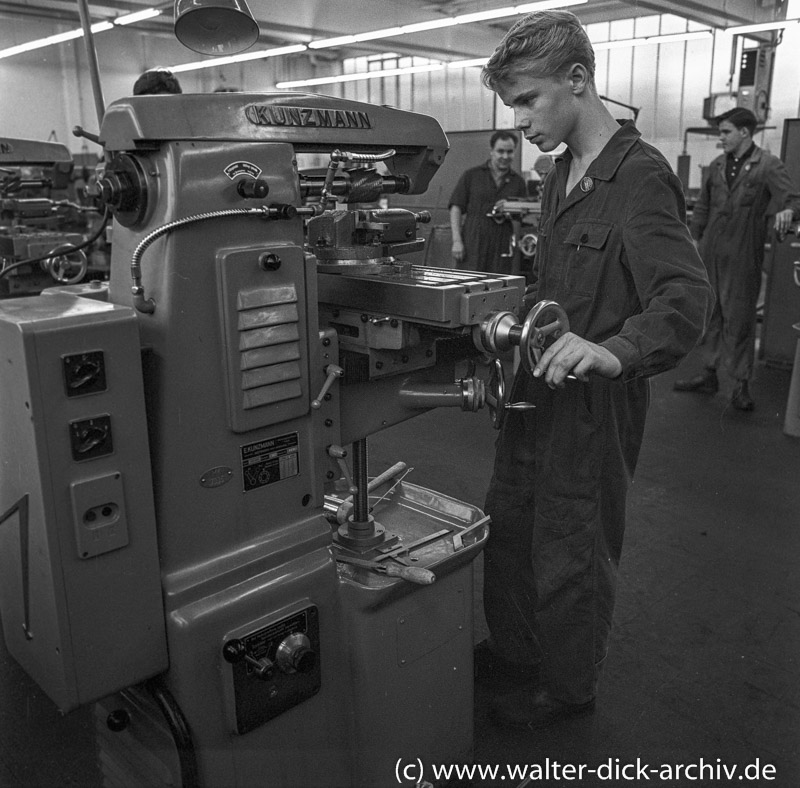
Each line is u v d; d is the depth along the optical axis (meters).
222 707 1.14
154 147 1.03
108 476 1.01
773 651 1.93
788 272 4.55
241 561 1.16
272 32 6.65
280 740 1.23
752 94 5.65
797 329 3.38
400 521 1.54
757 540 2.51
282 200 1.12
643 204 1.31
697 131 5.33
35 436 0.94
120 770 1.31
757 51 5.69
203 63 7.65
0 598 1.18
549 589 1.50
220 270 1.05
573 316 1.42
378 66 8.58
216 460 1.12
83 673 1.04
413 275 1.28
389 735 1.33
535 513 1.52
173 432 1.07
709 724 1.67
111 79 8.73
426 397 1.35
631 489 2.91
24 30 8.09
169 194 1.02
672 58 7.06
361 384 1.30
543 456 1.48
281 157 1.12
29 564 1.04
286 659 1.16
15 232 3.82
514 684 1.78
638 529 2.58
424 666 1.36
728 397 4.10
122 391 1.00
